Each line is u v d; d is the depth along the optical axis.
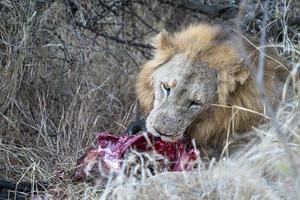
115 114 9.87
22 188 7.76
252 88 7.33
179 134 6.93
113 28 11.09
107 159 7.36
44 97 9.36
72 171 7.98
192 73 7.15
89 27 10.18
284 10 8.69
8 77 9.16
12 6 9.34
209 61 7.24
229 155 7.38
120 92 10.32
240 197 5.96
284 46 8.19
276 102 7.47
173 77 7.13
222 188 6.11
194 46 7.38
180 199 6.01
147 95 7.74
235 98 7.32
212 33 7.54
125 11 10.94
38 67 9.55
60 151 8.84
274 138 6.38
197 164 6.98
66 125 9.27
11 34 9.37
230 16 9.91
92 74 10.21
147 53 10.88
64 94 9.73
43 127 9.19
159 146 7.33
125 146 7.34
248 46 7.54
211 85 7.16
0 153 8.56
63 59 9.70
